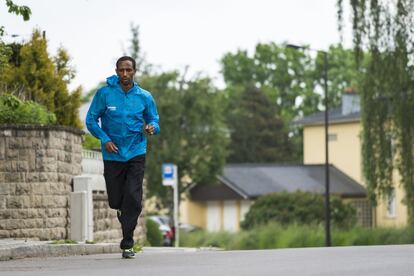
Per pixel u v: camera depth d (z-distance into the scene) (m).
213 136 74.38
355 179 87.31
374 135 51.50
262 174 87.56
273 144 123.50
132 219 15.54
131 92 15.50
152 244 43.72
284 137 124.00
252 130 122.56
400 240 54.78
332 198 71.44
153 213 80.06
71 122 33.75
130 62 15.41
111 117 15.39
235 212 86.88
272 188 85.19
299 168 88.94
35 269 13.48
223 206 88.19
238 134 122.19
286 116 132.00
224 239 60.75
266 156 122.25
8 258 16.86
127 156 15.38
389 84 49.34
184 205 90.38
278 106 132.88
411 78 49.16
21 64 32.75
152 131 15.41
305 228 59.50
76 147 27.72
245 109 123.81
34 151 25.84
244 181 85.88
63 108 33.41
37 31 33.34
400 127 50.00
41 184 25.84
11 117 27.08
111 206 15.74
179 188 75.38
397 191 81.62
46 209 25.89
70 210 26.67
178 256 16.19
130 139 15.39
